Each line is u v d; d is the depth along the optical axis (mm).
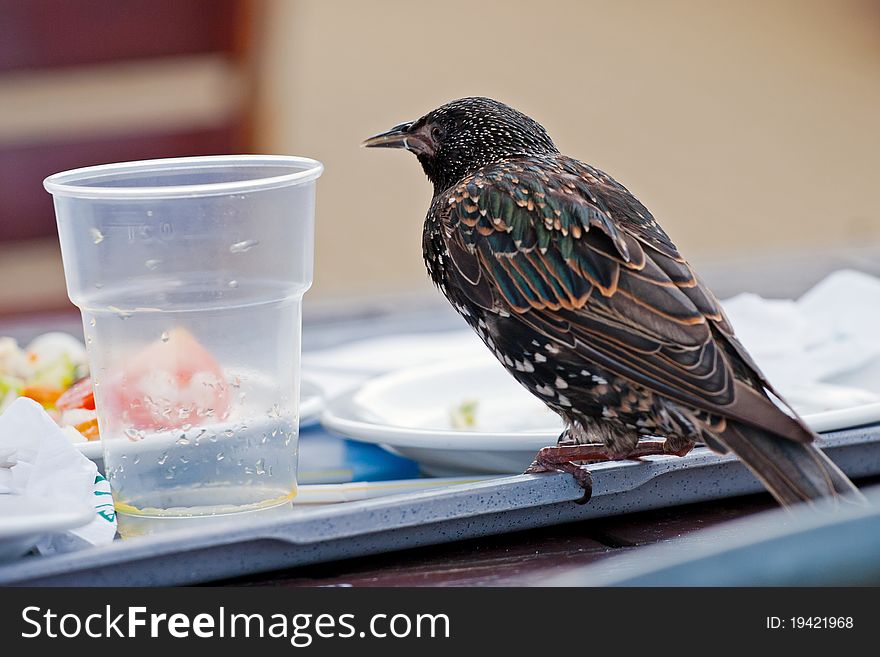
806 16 16453
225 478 2199
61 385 2865
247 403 2203
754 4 17031
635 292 2445
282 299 2217
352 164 12133
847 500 2098
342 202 11664
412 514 2127
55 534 1972
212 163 2340
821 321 3342
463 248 2686
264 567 2066
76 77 5727
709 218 11469
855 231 10992
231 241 2170
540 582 1992
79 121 5754
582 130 13031
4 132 5664
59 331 3918
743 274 4496
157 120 5891
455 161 3035
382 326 4133
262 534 2010
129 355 2176
